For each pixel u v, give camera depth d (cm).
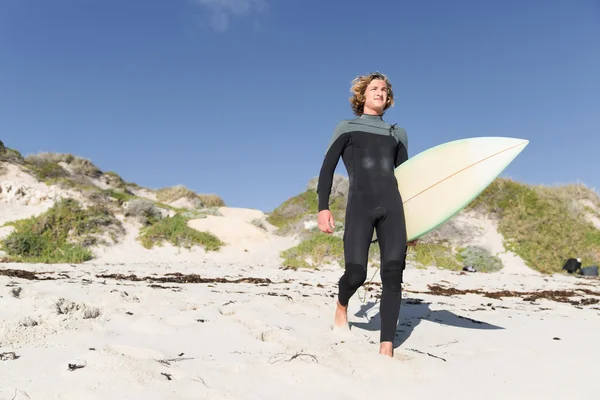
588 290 902
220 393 177
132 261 1366
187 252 1502
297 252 1558
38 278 638
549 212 1786
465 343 315
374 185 293
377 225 293
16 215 1487
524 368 245
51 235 1400
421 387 212
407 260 1516
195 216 1795
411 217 297
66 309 313
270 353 243
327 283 827
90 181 2294
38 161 2203
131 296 396
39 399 160
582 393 201
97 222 1512
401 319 411
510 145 310
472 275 1183
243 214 2273
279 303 427
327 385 199
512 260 1594
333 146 313
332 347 268
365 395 195
